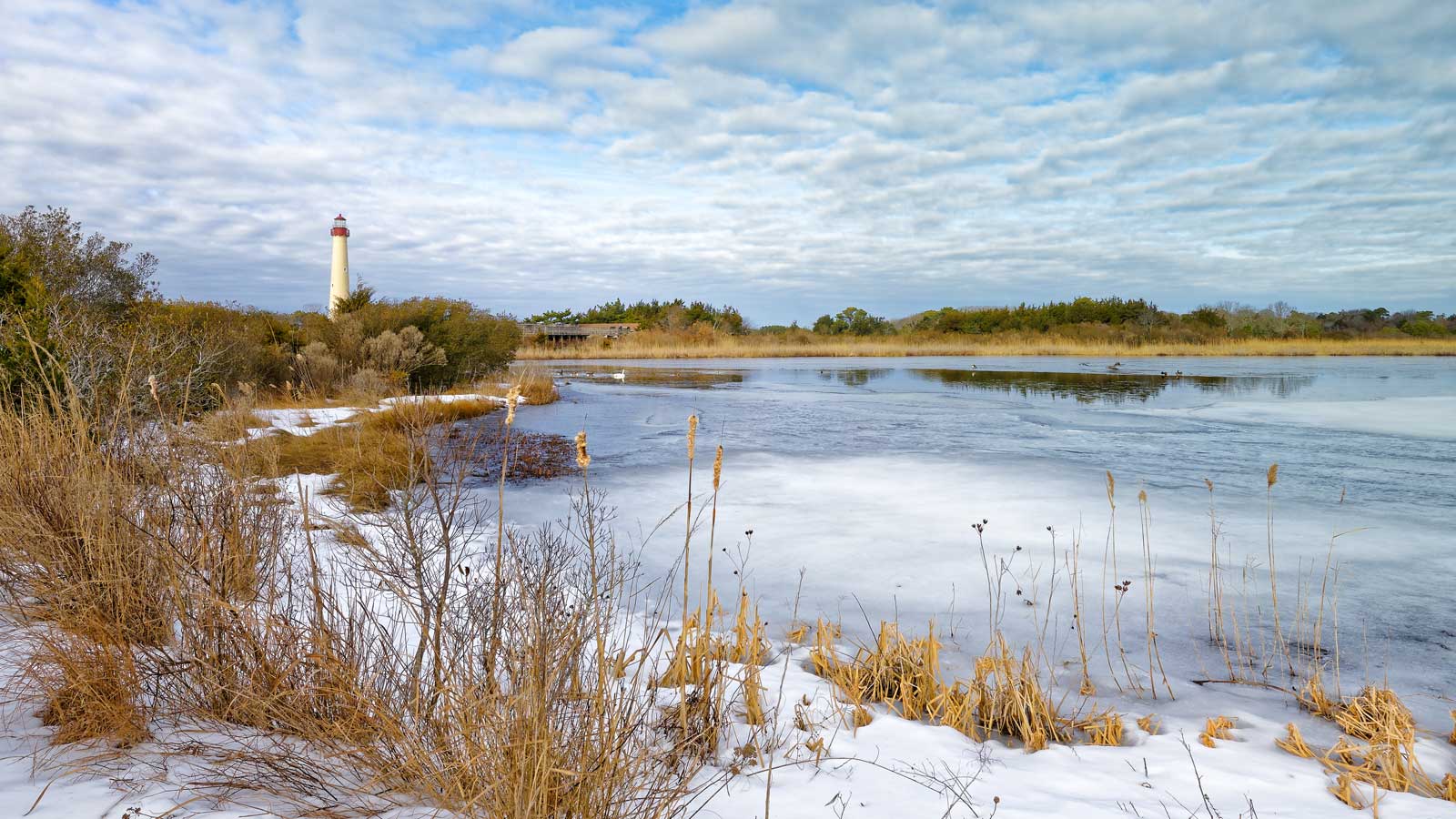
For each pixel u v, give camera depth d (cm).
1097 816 252
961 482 937
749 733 319
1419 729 346
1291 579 570
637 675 275
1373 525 727
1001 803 261
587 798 214
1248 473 998
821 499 841
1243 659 429
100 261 1491
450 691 247
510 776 211
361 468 756
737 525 726
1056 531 707
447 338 2259
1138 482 934
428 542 374
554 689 240
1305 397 2075
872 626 476
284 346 2012
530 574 325
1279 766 302
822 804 254
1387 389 2306
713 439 1322
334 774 241
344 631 313
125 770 238
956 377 3034
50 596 313
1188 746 321
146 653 287
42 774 234
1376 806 255
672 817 234
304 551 426
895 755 302
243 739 261
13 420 403
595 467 1027
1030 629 474
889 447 1227
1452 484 926
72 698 270
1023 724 326
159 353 593
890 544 661
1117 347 5069
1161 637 463
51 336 556
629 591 521
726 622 474
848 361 4425
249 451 402
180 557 311
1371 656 433
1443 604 515
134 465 365
